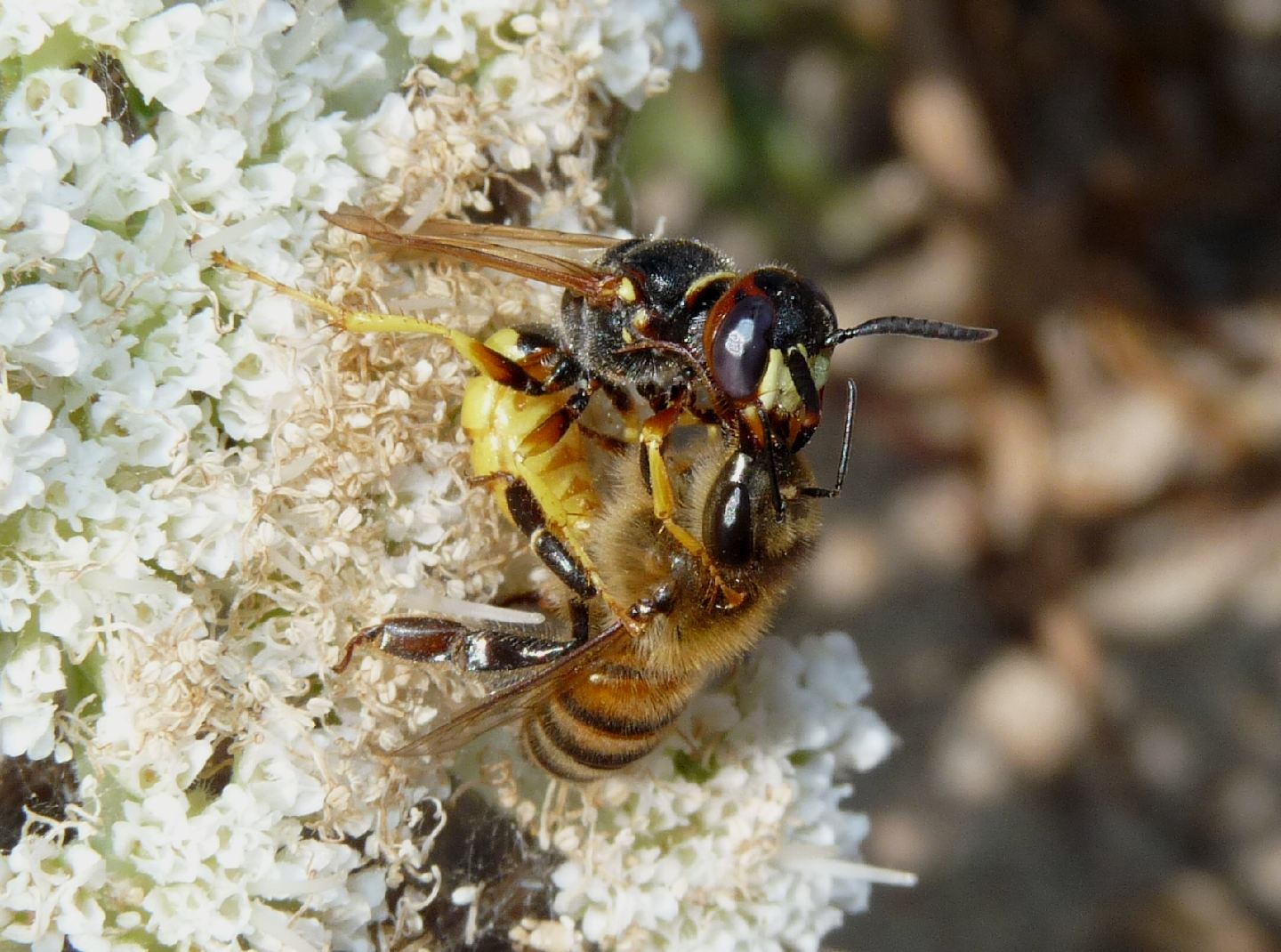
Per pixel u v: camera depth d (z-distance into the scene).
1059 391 0.14
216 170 0.09
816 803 0.10
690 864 0.09
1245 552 0.14
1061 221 0.14
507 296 0.09
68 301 0.08
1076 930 0.14
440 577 0.09
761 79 0.14
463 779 0.09
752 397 0.08
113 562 0.09
